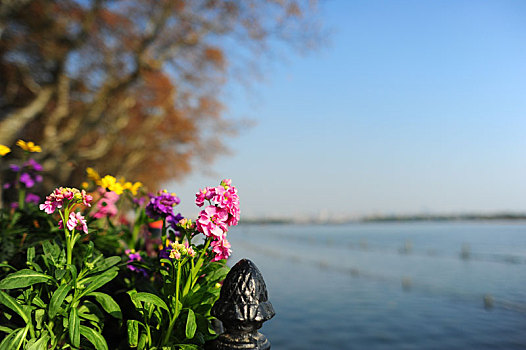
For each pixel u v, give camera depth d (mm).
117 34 16172
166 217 2605
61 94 16188
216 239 2180
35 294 2131
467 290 36750
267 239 164000
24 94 16922
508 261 73188
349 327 20516
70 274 2229
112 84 16750
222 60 19078
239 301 1973
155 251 3385
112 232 3172
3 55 14500
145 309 2158
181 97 23234
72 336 1890
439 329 21078
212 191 2189
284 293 32531
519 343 18250
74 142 15672
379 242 145000
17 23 13695
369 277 45156
